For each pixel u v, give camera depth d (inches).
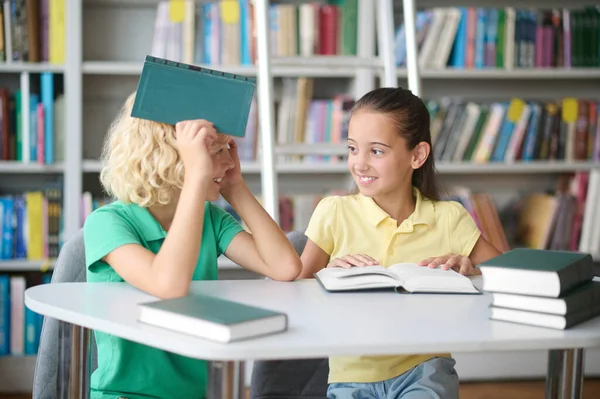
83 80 125.2
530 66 123.3
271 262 56.5
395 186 64.2
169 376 53.7
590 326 42.8
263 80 77.7
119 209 55.5
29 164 114.7
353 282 52.3
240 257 58.5
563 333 41.1
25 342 115.0
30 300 47.1
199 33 117.5
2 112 114.4
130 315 43.2
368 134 62.9
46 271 121.5
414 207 67.3
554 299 42.0
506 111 123.2
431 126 122.0
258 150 120.1
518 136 123.6
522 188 134.9
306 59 86.0
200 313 39.8
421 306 47.8
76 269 60.6
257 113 119.6
